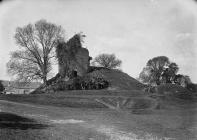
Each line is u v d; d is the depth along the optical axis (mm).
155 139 17750
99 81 57281
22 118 21172
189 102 33312
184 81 39250
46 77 55938
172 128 20469
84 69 62438
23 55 51750
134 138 17859
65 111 29203
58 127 19094
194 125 20656
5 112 22797
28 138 14602
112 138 17406
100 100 38531
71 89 54312
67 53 58625
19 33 48188
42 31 52562
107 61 79312
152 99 38062
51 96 39875
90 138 16844
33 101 35719
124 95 43875
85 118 25031
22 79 53000
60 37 55438
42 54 55125
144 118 25375
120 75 66250
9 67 50281
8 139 13938
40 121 21094
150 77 46156
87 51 61781
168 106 32656
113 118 25531
